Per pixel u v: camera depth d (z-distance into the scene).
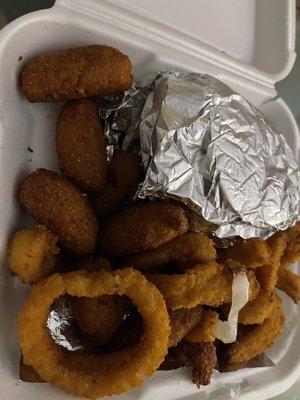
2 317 0.18
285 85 0.31
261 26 0.28
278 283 0.25
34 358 0.18
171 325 0.20
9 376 0.18
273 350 0.25
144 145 0.20
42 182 0.19
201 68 0.24
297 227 0.25
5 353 0.18
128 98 0.21
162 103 0.20
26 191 0.19
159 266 0.21
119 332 0.21
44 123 0.20
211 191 0.20
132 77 0.21
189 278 0.20
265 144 0.23
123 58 0.20
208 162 0.20
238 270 0.21
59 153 0.20
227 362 0.23
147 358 0.19
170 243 0.21
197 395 0.22
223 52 0.25
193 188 0.20
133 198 0.21
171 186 0.20
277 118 0.27
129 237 0.20
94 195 0.21
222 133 0.21
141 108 0.21
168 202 0.20
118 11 0.21
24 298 0.19
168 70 0.23
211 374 0.22
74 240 0.19
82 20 0.20
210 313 0.22
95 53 0.20
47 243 0.18
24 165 0.20
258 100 0.27
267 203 0.22
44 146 0.20
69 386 0.19
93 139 0.20
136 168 0.21
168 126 0.20
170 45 0.23
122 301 0.21
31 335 0.18
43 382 0.19
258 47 0.28
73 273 0.18
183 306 0.20
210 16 0.26
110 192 0.21
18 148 0.19
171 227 0.20
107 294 0.19
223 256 0.23
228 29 0.27
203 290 0.20
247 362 0.24
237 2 0.27
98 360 0.19
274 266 0.23
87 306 0.19
